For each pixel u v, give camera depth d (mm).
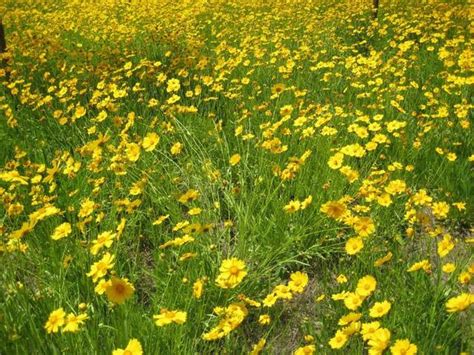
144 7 12680
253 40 8133
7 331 2244
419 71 6359
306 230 3293
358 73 5844
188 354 2242
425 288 2588
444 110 4574
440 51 6469
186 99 5785
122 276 2920
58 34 9859
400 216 3473
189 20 10586
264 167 3914
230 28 10008
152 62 6984
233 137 4734
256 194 3527
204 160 3979
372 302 2537
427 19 9258
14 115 5234
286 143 4383
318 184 3666
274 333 2682
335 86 5996
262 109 5121
